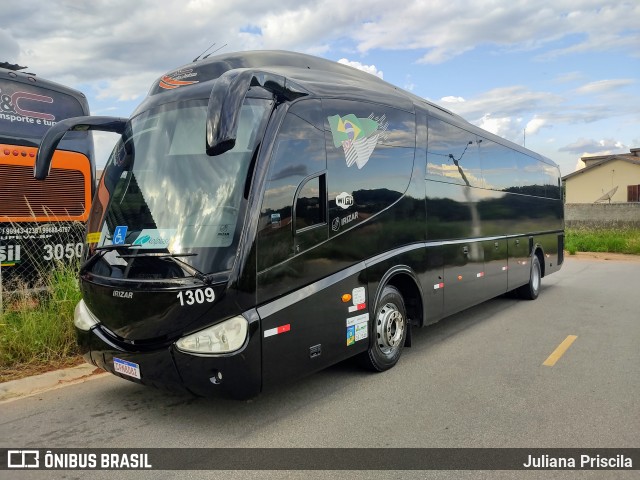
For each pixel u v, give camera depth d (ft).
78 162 26.53
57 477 12.14
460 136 25.81
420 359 21.50
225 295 13.25
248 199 13.91
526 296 36.50
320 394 17.38
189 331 13.50
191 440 13.99
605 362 21.08
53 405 16.43
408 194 20.67
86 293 15.34
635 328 27.17
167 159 15.52
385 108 19.74
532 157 36.83
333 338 16.38
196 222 14.15
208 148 12.32
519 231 33.91
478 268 27.22
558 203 42.98
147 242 14.44
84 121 17.21
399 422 15.15
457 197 25.00
